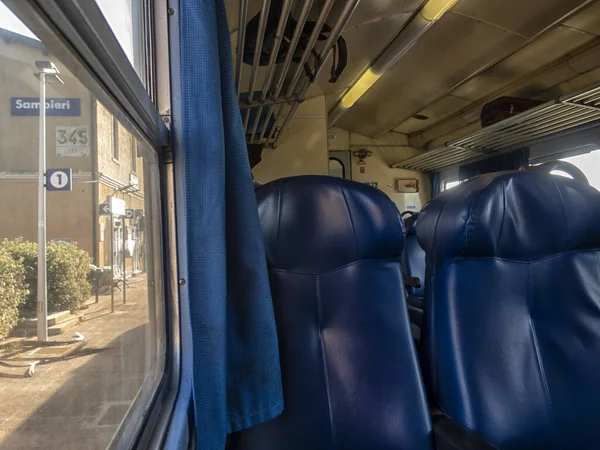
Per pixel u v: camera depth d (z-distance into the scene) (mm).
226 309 858
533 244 1127
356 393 1048
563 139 4344
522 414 1045
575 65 3908
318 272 1116
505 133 4570
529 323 1121
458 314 1113
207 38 827
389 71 4477
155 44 826
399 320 1142
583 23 3371
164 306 822
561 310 1149
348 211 1132
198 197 804
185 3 817
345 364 1067
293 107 3516
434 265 1203
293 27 2348
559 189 1149
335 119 5793
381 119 6148
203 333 794
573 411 1078
